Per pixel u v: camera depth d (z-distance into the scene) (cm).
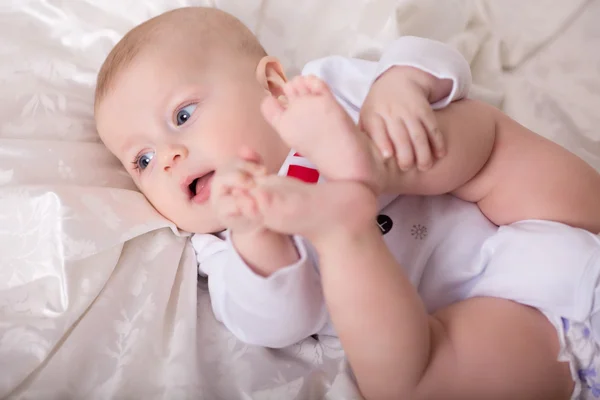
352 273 67
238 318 81
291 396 85
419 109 78
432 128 77
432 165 80
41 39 123
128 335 90
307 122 68
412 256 90
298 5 132
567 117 126
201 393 84
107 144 110
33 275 91
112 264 96
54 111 114
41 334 86
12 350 84
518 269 81
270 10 132
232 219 62
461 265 89
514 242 83
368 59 132
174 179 97
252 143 98
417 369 71
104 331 90
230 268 73
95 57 124
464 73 88
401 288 69
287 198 62
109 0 127
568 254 78
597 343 76
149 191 104
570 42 139
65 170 106
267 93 102
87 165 109
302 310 77
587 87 131
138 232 98
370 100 83
